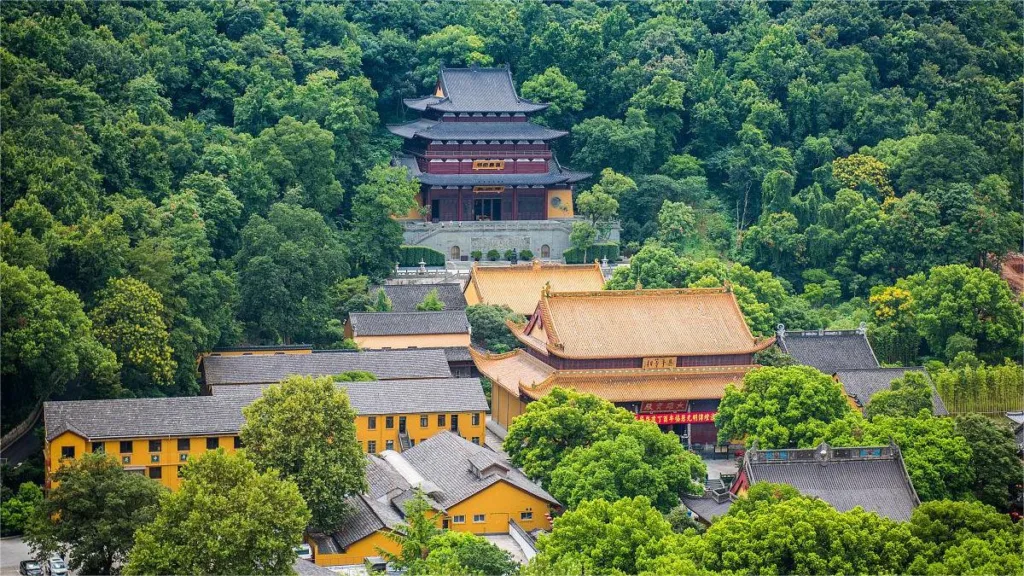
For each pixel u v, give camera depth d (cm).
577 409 18725
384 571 16425
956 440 18062
